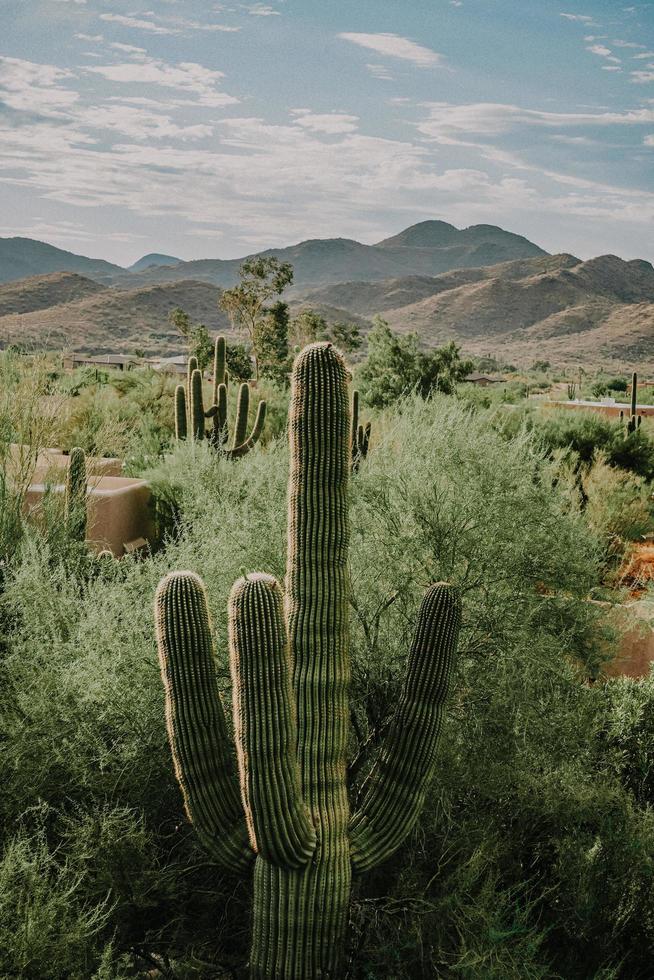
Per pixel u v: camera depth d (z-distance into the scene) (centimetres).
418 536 636
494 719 564
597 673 687
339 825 438
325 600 446
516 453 682
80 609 602
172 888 475
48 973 409
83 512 822
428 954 452
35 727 516
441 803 527
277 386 2367
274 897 429
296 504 451
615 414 3459
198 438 1365
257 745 405
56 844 507
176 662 441
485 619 608
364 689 590
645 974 495
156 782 539
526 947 436
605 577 909
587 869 495
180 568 622
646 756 630
